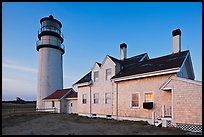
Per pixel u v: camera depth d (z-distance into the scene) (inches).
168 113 567.2
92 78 874.8
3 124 587.2
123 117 706.8
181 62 590.9
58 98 1176.8
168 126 527.2
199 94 460.8
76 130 469.1
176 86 512.4
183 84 496.1
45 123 612.7
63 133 426.6
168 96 576.4
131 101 687.7
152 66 690.8
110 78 788.0
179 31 721.6
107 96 786.8
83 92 914.7
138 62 829.8
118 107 732.7
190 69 676.1
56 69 1363.2
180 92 501.0
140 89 663.8
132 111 679.1
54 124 586.2
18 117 819.4
